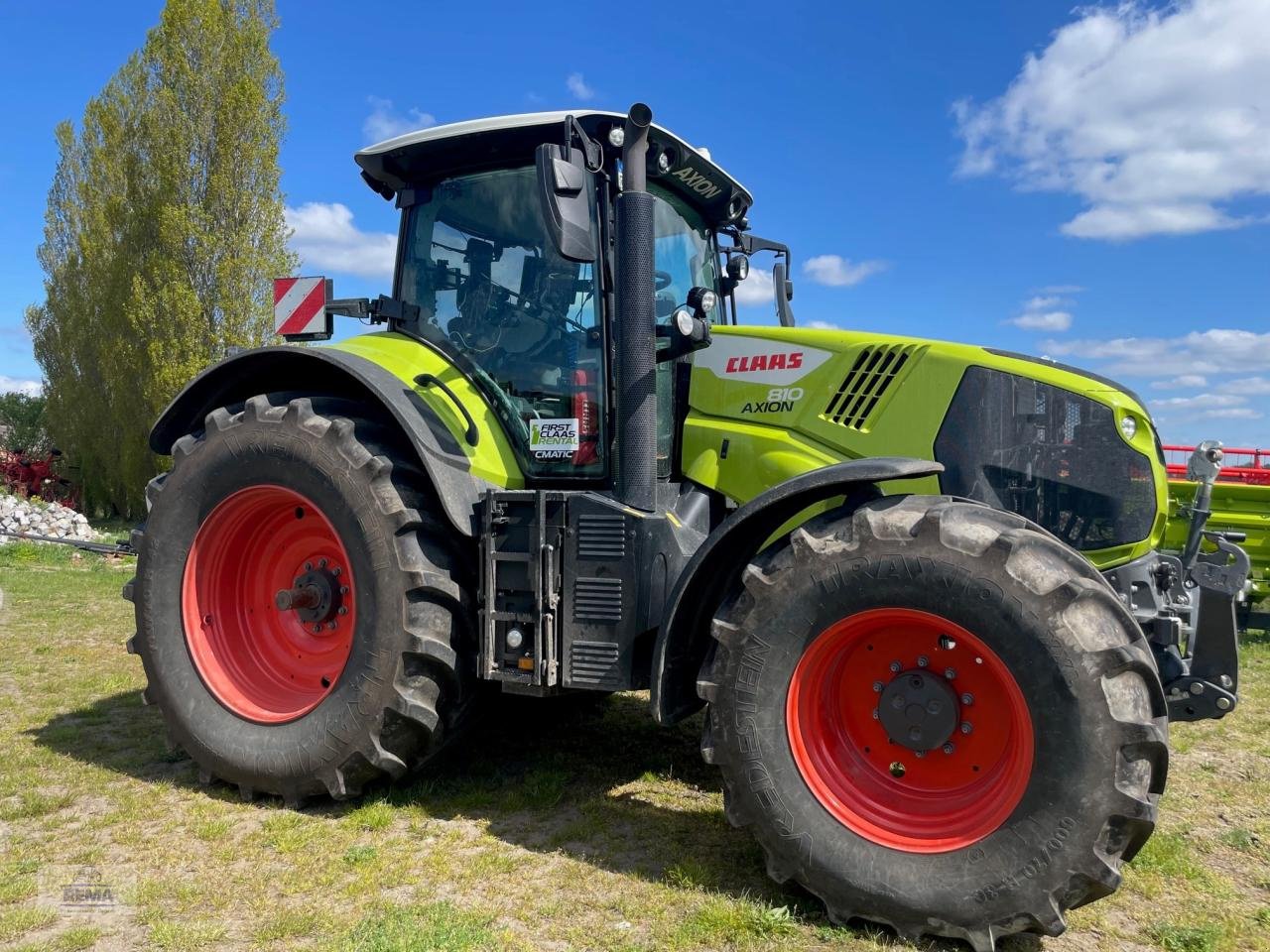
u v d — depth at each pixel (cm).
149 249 1800
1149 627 301
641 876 295
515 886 288
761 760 277
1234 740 466
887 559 265
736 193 439
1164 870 308
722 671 285
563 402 367
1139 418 321
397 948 242
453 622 345
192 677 374
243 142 1723
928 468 278
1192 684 295
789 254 512
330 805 356
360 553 340
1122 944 261
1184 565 323
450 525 354
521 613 333
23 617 756
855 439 343
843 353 354
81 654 616
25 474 2075
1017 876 243
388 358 379
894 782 279
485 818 344
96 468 2167
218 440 376
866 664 287
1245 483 795
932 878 252
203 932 254
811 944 256
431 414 357
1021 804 246
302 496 354
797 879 272
